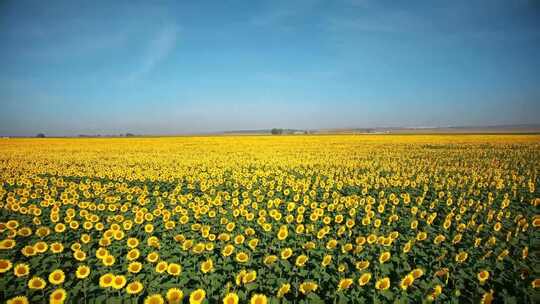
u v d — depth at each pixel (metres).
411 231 8.78
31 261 6.62
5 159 26.70
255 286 5.73
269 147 39.72
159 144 46.12
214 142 50.19
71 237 8.45
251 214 9.33
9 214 10.25
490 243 7.26
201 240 8.17
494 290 5.81
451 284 6.08
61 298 5.12
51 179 16.95
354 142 47.75
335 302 5.32
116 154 31.48
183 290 5.69
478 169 19.80
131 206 11.88
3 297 5.54
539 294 5.49
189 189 15.20
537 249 7.41
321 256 7.13
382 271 6.32
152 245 7.44
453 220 9.92
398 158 27.19
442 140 49.34
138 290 5.39
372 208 11.46
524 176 16.94
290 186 15.53
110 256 6.37
